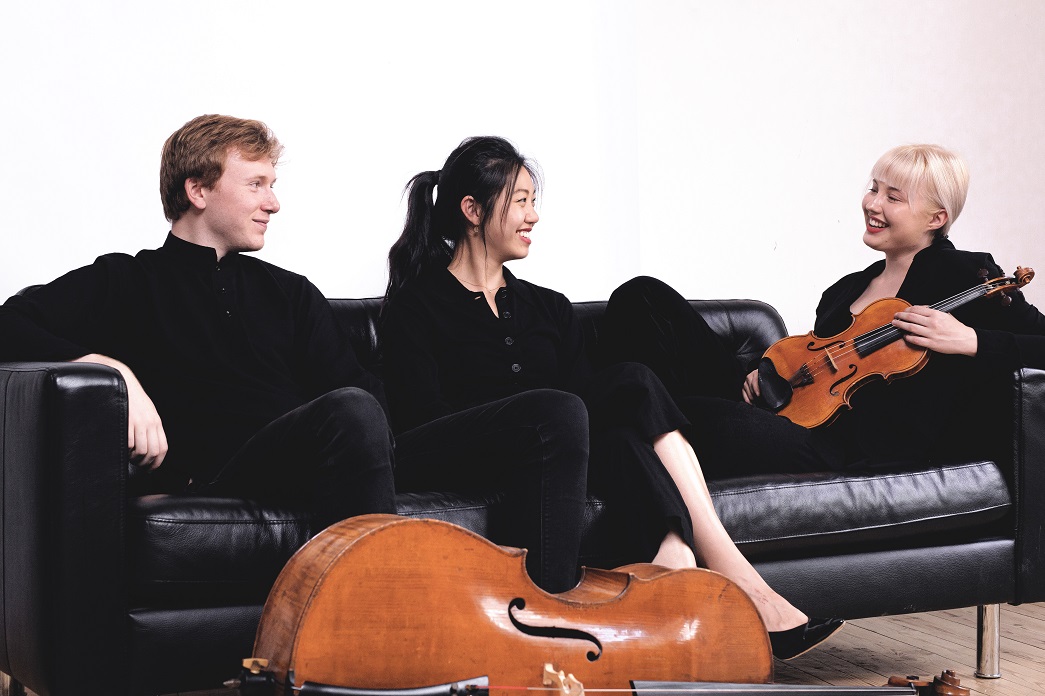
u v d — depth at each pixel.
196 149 2.02
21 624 1.65
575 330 2.42
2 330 1.80
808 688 1.38
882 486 2.19
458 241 2.37
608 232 3.50
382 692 1.14
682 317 2.46
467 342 2.24
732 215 3.62
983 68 3.89
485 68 3.27
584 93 3.45
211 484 1.84
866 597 2.17
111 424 1.61
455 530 1.26
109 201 2.76
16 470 1.66
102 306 1.95
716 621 1.44
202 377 1.99
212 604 1.69
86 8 2.72
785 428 2.25
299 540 1.73
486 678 1.19
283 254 2.98
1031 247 3.91
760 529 2.06
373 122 3.10
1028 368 2.31
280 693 1.16
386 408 2.14
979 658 2.31
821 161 3.73
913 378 2.36
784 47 3.68
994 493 2.28
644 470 1.87
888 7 3.79
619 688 1.34
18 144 2.66
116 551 1.61
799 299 3.70
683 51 3.55
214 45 2.88
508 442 1.77
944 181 2.42
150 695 1.64
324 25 3.02
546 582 1.71
